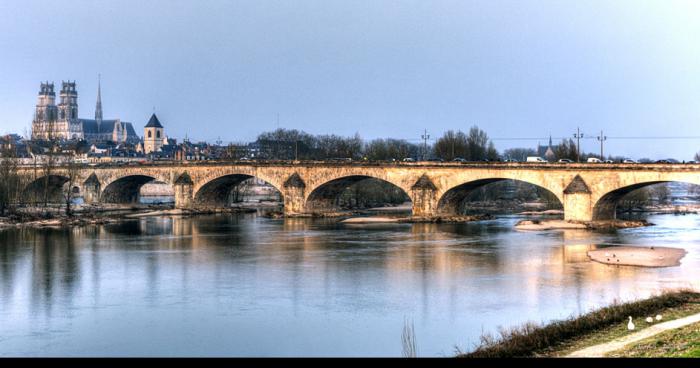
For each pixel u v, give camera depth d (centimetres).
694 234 16450
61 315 8794
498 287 10119
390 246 14612
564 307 8825
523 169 18638
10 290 10175
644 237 15862
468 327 8031
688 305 8238
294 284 10500
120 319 8594
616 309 7938
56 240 15912
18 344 7631
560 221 18700
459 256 13075
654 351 6303
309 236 16688
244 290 10112
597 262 12262
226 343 7612
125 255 13438
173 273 11444
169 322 8456
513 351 6538
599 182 17525
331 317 8581
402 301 9344
